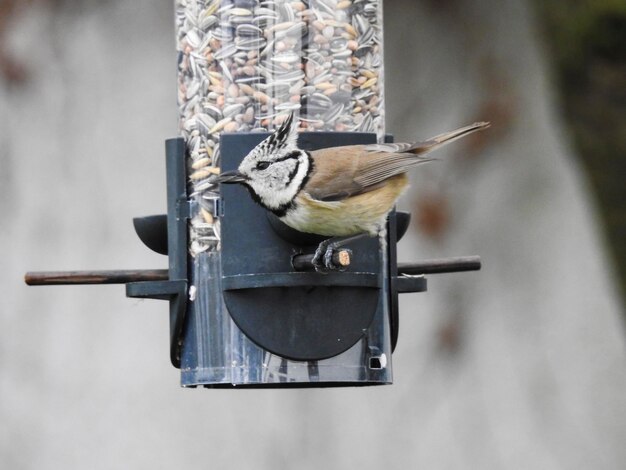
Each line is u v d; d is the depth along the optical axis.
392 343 10.00
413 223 15.20
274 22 9.84
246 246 9.41
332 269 9.19
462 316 15.38
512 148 15.21
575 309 15.27
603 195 15.74
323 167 9.39
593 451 15.14
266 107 9.83
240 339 9.52
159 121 14.99
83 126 15.05
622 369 15.13
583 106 15.92
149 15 15.05
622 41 15.73
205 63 9.92
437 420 15.27
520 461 15.20
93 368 14.89
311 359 9.38
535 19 15.41
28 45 15.05
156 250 10.14
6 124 15.08
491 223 15.24
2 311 14.95
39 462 14.77
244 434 14.99
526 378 15.23
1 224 15.02
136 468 14.79
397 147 9.64
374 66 10.06
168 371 14.91
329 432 15.18
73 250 14.91
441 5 15.16
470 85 15.13
